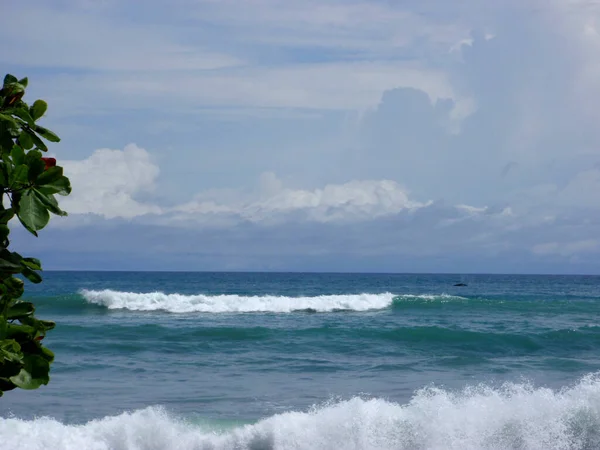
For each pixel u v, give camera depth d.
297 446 10.59
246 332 23.45
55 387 14.70
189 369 17.33
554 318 30.78
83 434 10.56
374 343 22.00
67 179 2.22
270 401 13.57
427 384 15.55
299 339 22.55
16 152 2.12
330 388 14.99
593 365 18.50
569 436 10.83
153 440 10.65
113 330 23.58
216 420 11.85
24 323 2.42
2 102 2.25
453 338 22.69
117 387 14.84
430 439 10.72
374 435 10.75
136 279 104.06
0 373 2.22
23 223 2.13
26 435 10.38
